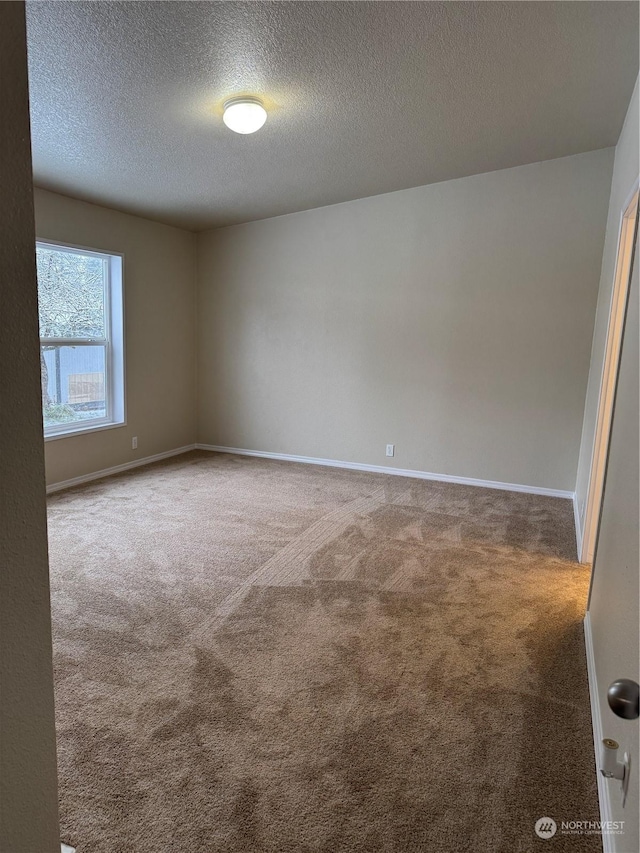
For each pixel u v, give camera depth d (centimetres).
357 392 529
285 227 539
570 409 448
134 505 417
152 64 243
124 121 301
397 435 516
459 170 436
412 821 153
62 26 213
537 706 200
